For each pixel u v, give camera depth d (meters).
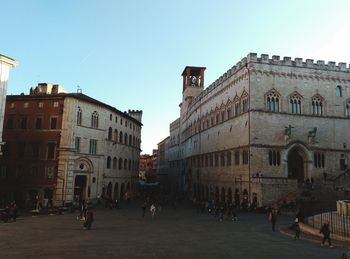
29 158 67.31
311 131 66.44
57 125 66.88
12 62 51.47
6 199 67.12
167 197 100.12
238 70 71.88
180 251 24.48
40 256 21.77
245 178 65.50
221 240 30.19
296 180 59.88
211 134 87.06
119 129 85.69
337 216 36.12
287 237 33.03
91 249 24.55
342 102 70.31
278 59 68.31
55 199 63.88
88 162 70.75
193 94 119.06
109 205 65.25
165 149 167.62
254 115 64.94
